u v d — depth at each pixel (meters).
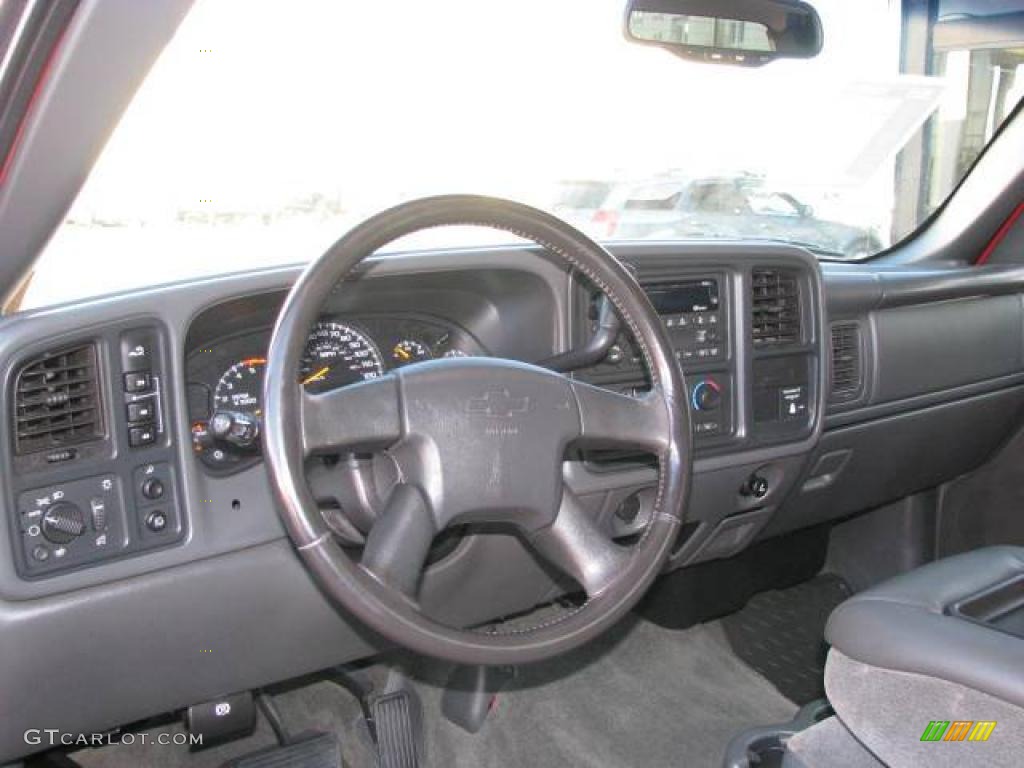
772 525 2.44
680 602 2.67
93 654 1.54
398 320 1.84
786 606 2.86
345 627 1.76
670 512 1.44
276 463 1.22
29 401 1.42
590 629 1.36
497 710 2.44
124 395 1.49
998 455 2.91
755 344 2.08
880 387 2.46
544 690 2.52
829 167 2.76
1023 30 2.67
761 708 2.49
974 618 1.50
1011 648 1.35
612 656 2.66
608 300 1.64
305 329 1.26
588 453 1.84
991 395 2.79
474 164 2.08
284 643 1.73
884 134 2.79
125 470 1.50
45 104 1.29
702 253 1.97
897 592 1.58
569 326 1.84
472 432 1.34
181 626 1.60
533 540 1.44
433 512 1.33
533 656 1.31
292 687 2.30
